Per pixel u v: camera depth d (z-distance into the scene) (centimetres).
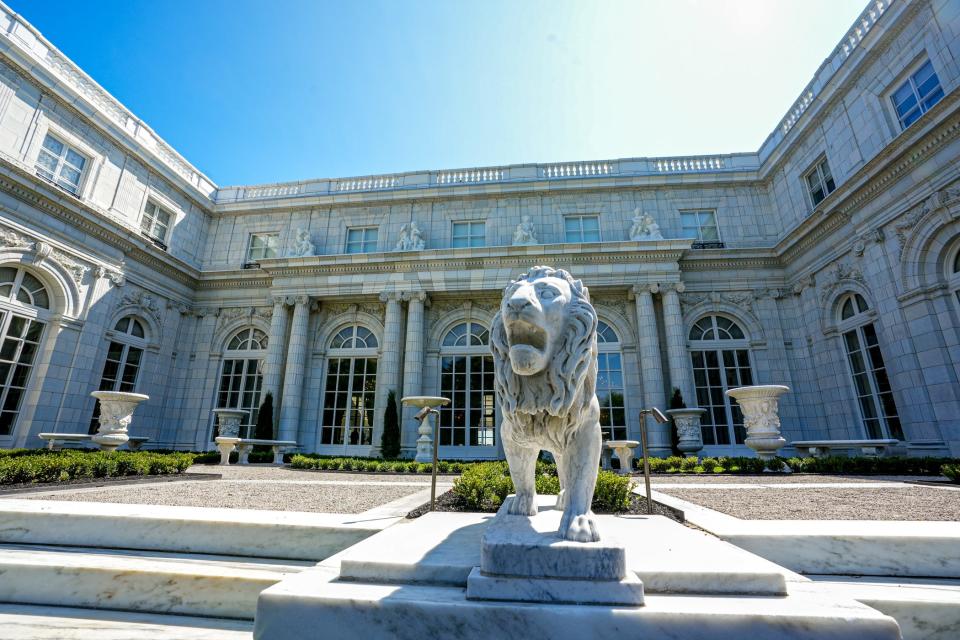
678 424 1634
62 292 1555
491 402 1920
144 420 1911
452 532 365
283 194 2392
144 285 1909
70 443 1534
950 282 1193
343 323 2091
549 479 639
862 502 584
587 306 323
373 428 1894
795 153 1838
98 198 1723
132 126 1898
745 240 2012
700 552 300
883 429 1412
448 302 2048
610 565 235
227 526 418
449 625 224
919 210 1244
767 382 1811
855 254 1470
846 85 1529
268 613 238
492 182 2136
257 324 2141
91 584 351
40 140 1534
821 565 358
